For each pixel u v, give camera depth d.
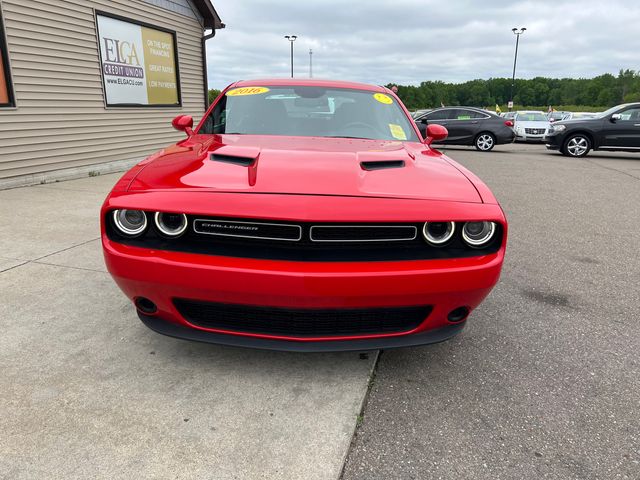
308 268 1.94
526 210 6.58
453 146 19.27
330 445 1.88
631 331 2.97
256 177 2.14
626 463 1.84
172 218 2.04
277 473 1.73
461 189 2.22
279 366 2.42
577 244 4.92
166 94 10.47
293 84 3.69
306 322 2.08
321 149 2.66
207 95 12.22
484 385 2.34
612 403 2.22
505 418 2.09
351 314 2.09
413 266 2.00
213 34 11.75
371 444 1.90
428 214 2.02
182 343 2.61
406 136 3.30
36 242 4.25
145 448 1.82
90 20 8.00
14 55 6.59
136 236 2.08
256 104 3.44
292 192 2.03
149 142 10.02
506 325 3.01
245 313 2.11
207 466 1.74
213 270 1.94
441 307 2.11
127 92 9.16
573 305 3.36
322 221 1.93
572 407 2.19
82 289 3.28
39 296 3.15
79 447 1.81
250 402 2.12
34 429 1.90
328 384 2.28
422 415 2.09
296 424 1.99
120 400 2.10
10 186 6.75
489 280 2.09
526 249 4.70
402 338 2.17
